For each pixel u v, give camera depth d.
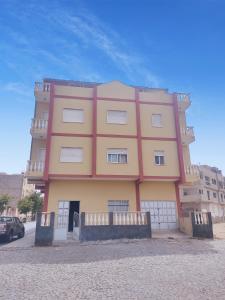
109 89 20.80
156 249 11.27
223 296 4.99
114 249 11.44
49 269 7.55
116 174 18.73
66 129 19.25
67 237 16.19
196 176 20.12
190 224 16.88
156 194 19.77
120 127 20.00
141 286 5.72
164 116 21.17
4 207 45.88
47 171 17.78
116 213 15.45
